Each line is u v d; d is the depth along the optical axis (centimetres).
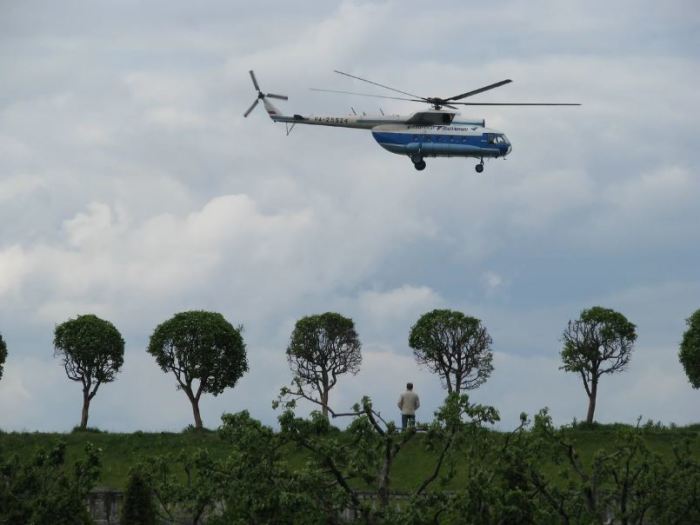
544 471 13762
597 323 17050
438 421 9881
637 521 10238
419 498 9631
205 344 18025
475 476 9344
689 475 10000
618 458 10144
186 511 10831
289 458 14375
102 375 18612
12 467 10619
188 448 16000
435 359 17825
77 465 10525
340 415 9850
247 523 9781
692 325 17088
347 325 18562
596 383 17100
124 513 10800
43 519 10069
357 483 12338
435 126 18138
